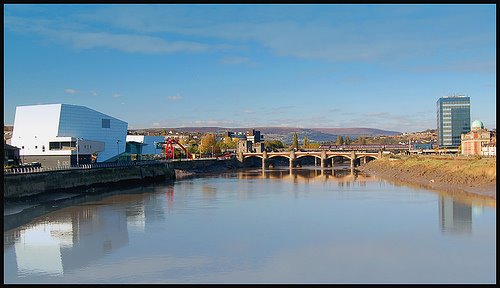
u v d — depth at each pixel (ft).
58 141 507.71
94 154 553.23
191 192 427.33
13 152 475.31
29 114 520.83
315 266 173.37
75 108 533.55
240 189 454.40
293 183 524.52
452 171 486.79
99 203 346.54
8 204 320.70
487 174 418.72
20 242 212.64
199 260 181.98
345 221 258.78
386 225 245.24
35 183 361.10
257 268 171.83
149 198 378.94
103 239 217.77
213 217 276.21
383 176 626.64
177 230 237.25
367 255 187.52
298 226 246.27
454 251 190.80
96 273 166.61
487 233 221.25
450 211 284.00
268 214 286.46
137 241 213.25
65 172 410.93
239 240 214.28
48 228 244.42
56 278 161.38
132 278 161.27
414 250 193.57
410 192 397.19
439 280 156.35
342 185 485.97
